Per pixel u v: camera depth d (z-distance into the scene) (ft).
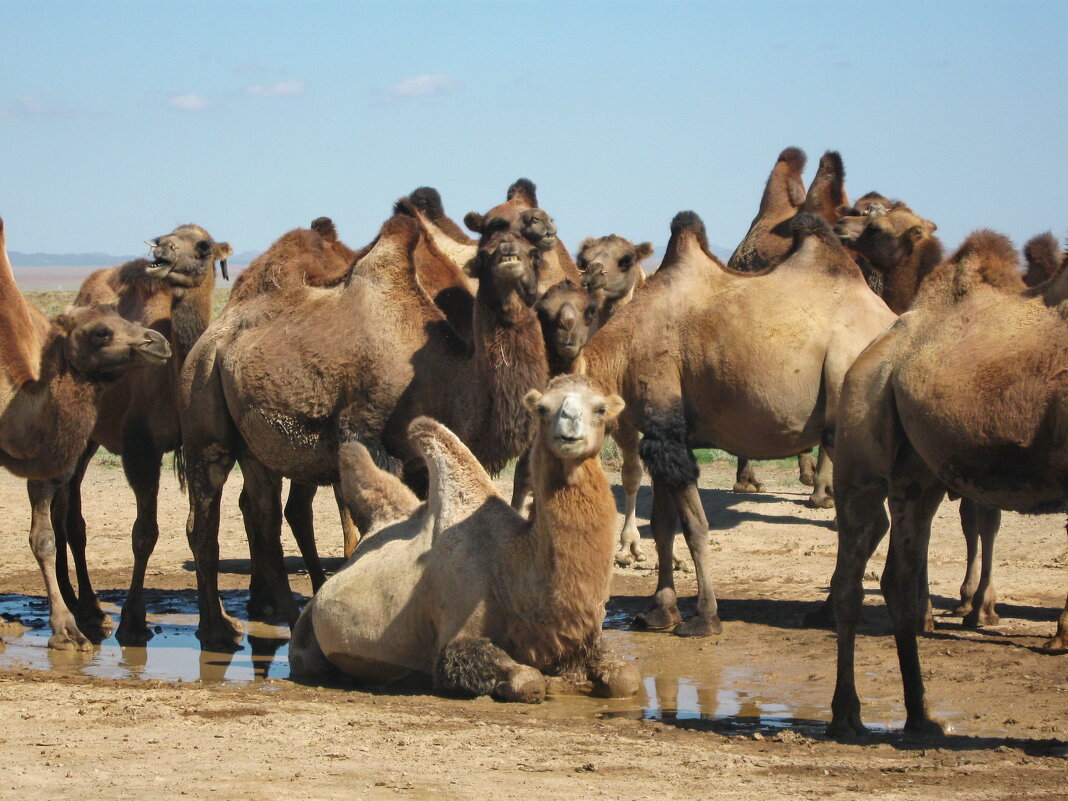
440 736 29.60
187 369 48.34
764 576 55.47
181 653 44.80
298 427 45.55
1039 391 29.94
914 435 31.94
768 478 82.48
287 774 25.72
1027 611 47.26
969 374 30.89
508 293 41.39
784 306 46.01
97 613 50.49
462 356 43.75
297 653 40.04
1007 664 38.55
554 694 35.47
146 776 25.34
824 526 65.46
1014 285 32.09
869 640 43.06
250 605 51.01
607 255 60.03
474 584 35.40
